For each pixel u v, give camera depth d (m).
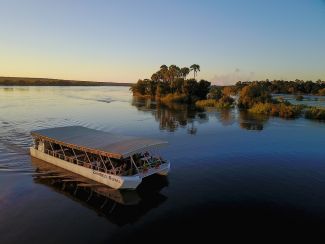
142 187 24.95
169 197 22.94
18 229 18.14
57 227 18.48
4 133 43.09
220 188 24.66
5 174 27.08
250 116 69.75
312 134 47.56
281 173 28.38
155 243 16.83
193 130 50.88
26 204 21.52
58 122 55.00
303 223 18.95
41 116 61.41
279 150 37.09
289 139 43.62
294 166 30.58
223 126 55.12
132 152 23.62
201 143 40.75
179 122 59.53
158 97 123.00
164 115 69.88
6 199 22.19
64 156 28.45
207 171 28.91
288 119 65.19
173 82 129.25
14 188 24.17
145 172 24.84
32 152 32.12
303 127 54.47
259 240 17.05
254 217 19.73
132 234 17.77
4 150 34.25
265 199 22.50
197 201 22.22
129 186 23.48
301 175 27.84
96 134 29.95
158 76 149.50
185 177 27.22
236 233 17.80
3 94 125.38
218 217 19.77
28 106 78.88
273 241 16.95
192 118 65.44
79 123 55.16
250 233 17.78
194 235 17.61
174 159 32.91
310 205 21.50
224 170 29.22
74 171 27.41
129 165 25.95
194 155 34.53
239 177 27.23
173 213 20.39
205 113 75.19
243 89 92.00
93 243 16.81
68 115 64.81
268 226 18.59
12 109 70.94
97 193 23.59
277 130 51.16
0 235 17.42
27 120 55.62
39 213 20.25
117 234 17.77
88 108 80.44
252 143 40.88
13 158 31.47
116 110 78.38
